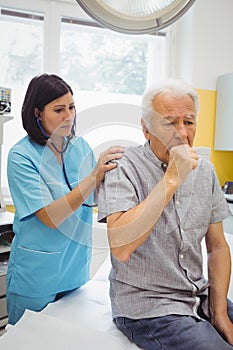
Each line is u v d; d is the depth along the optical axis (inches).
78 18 104.2
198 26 111.1
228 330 40.4
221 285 44.3
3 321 74.5
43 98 46.7
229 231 99.2
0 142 81.6
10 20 97.7
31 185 45.5
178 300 39.8
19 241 48.8
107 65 111.0
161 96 38.7
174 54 117.4
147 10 30.5
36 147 50.2
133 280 39.9
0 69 96.9
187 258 42.0
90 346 36.7
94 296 50.2
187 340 35.0
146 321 38.0
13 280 49.7
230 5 115.0
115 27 31.4
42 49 100.7
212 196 46.0
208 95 114.8
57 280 49.3
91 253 50.8
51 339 38.0
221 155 118.3
